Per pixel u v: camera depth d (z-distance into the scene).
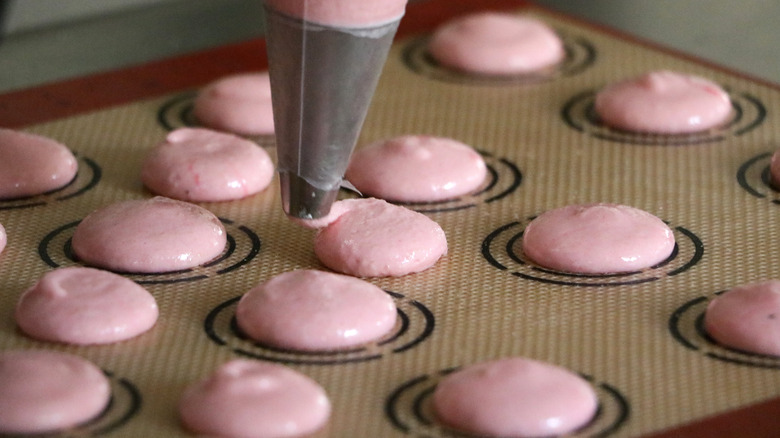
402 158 0.47
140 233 0.43
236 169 0.47
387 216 0.44
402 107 0.53
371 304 0.40
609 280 0.43
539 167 0.49
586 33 0.60
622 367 0.39
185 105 0.53
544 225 0.44
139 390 0.38
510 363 0.38
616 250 0.43
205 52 0.58
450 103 0.54
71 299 0.40
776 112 0.53
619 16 0.69
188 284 0.43
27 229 0.45
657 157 0.50
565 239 0.43
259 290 0.41
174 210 0.44
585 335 0.40
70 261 0.43
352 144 0.38
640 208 0.47
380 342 0.40
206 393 0.37
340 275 0.42
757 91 0.54
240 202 0.47
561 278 0.43
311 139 0.37
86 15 0.64
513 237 0.45
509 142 0.51
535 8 0.62
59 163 0.47
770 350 0.40
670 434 0.37
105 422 0.37
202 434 0.37
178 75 0.55
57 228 0.45
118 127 0.51
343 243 0.43
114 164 0.49
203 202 0.47
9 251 0.44
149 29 0.63
